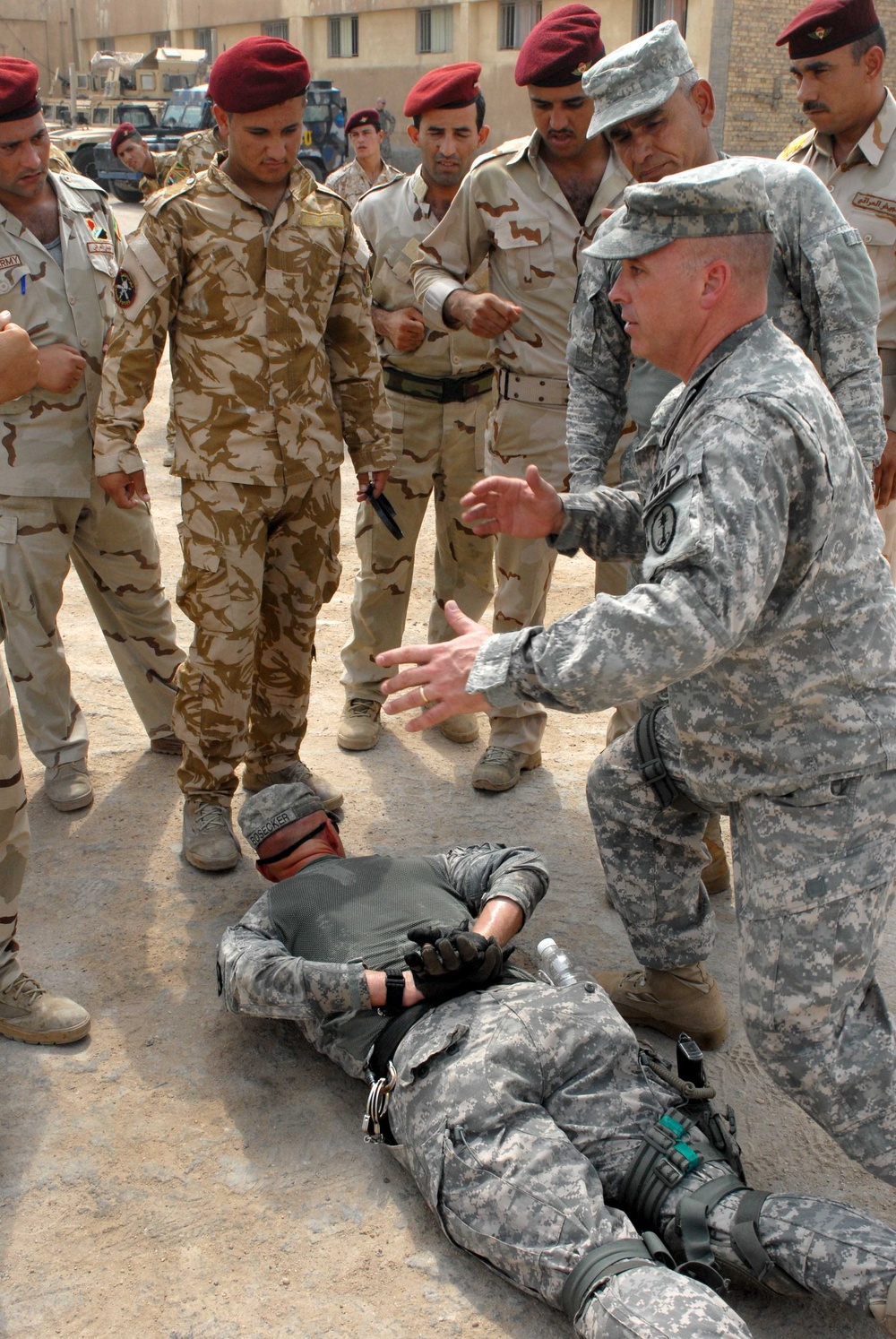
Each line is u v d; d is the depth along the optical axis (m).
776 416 1.92
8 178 3.52
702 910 2.86
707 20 18.48
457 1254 2.35
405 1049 2.43
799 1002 2.13
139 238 3.24
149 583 4.03
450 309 3.75
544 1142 2.23
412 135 4.25
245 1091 2.76
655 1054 2.54
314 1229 2.40
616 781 2.71
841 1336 2.17
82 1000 3.05
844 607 2.06
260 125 3.11
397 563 4.31
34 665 3.79
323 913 2.80
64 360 3.45
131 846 3.73
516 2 23.19
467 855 3.02
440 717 2.02
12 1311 2.21
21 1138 2.60
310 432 3.49
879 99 3.89
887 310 4.03
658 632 1.85
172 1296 2.25
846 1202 2.48
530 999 2.46
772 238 2.02
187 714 3.57
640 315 2.07
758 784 2.17
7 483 3.61
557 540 2.56
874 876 2.12
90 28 39.78
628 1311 1.95
